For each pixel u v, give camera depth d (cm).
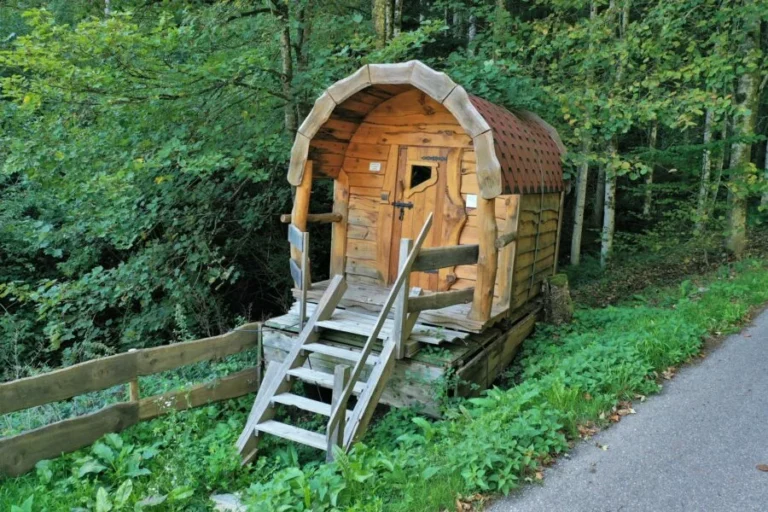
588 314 743
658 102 764
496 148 515
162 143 686
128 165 634
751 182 865
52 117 654
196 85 671
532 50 1112
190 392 511
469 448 362
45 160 651
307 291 647
